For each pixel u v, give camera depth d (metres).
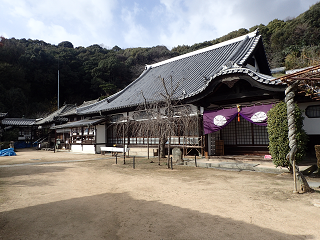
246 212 4.08
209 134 12.70
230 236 3.15
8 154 17.69
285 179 7.03
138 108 15.45
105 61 53.31
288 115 5.58
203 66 17.19
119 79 55.53
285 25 45.78
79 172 9.07
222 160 11.41
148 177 7.70
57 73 49.19
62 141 24.41
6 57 44.09
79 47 72.69
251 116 10.17
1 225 3.70
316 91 6.45
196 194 5.38
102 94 52.31
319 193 5.23
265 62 16.25
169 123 10.20
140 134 16.66
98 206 4.63
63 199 5.18
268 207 4.33
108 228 3.54
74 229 3.52
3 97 38.00
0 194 5.66
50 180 7.46
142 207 4.51
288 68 31.92
